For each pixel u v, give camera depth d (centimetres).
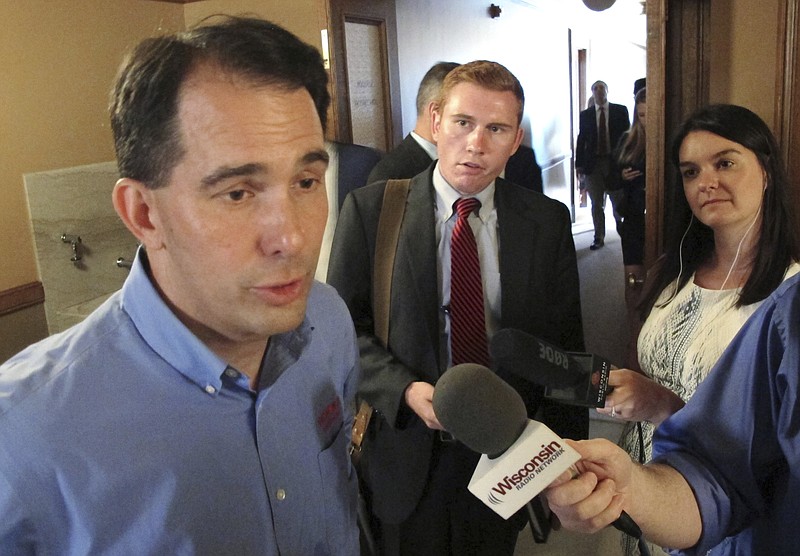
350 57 281
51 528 70
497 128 152
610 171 485
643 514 87
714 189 140
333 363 103
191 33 69
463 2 505
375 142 302
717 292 143
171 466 75
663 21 196
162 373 77
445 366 160
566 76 832
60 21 253
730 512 93
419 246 158
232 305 71
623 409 121
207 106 65
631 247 402
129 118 68
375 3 295
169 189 68
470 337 157
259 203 68
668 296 158
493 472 81
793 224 137
